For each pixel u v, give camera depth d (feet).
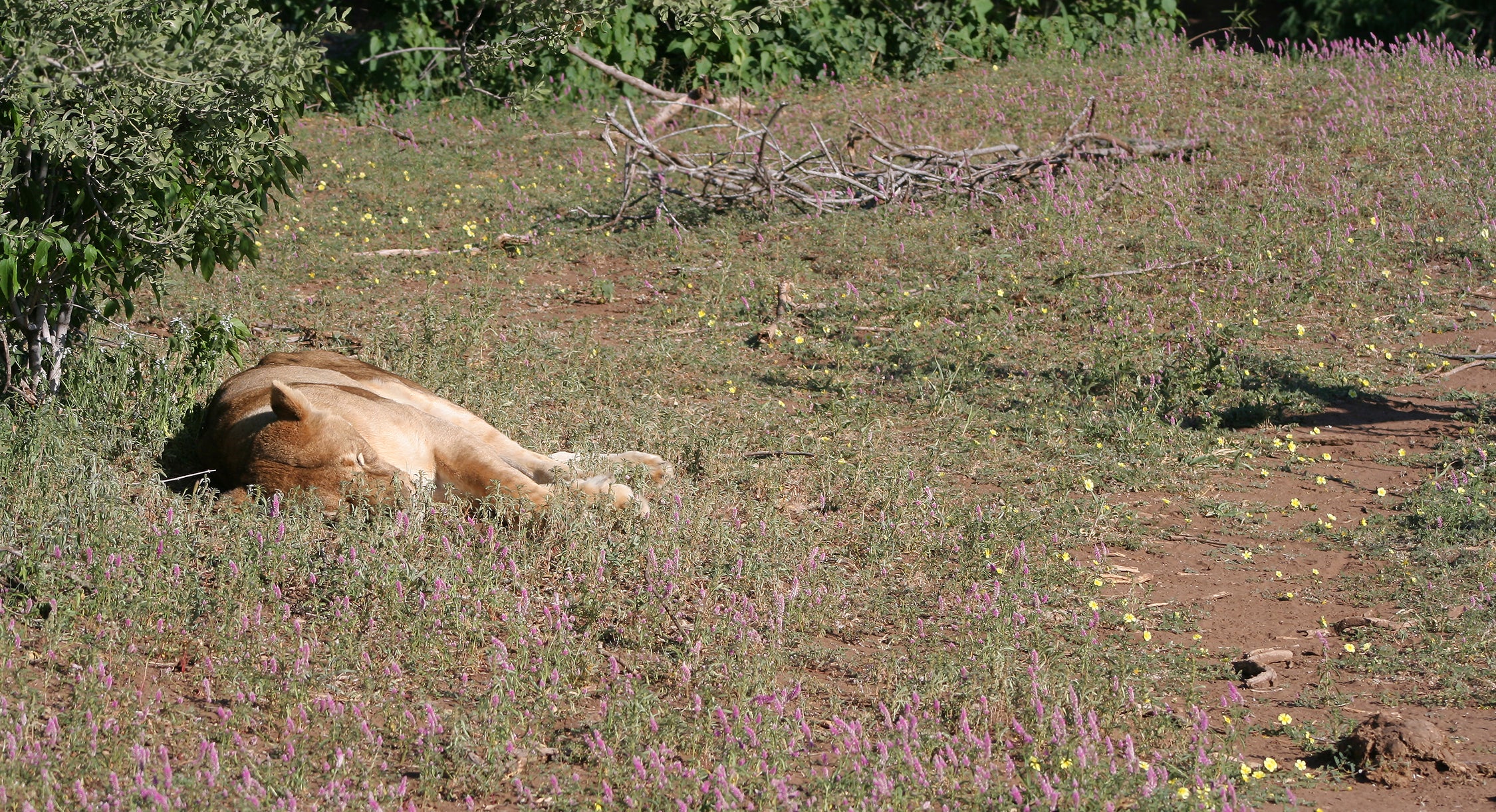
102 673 24.22
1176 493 37.14
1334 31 110.63
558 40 52.85
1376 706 25.71
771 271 59.26
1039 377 46.24
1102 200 65.31
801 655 27.45
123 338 41.39
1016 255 59.16
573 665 25.77
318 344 49.62
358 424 32.42
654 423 40.32
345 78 99.66
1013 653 26.22
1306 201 62.69
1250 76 90.38
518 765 22.76
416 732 23.68
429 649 26.37
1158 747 23.90
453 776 22.27
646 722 23.68
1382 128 73.72
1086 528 34.40
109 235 36.63
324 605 28.17
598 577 29.19
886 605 29.89
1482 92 79.36
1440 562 31.81
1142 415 42.09
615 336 52.01
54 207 36.37
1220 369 43.75
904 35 105.60
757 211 68.03
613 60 99.45
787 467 37.55
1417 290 52.54
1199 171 69.51
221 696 24.81
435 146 87.51
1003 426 42.04
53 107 32.86
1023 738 24.07
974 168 70.38
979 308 53.01
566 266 62.23
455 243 65.82
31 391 37.99
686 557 30.96
